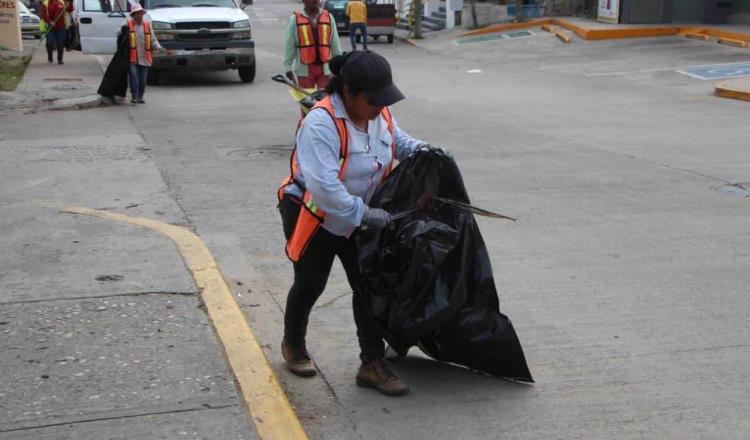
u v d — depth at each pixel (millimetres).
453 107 15172
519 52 25531
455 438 3984
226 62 18219
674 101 16078
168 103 15766
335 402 4324
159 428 3760
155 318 4945
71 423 3785
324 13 10742
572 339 5137
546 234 7383
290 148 11250
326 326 5344
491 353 4426
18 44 26719
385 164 4160
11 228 6828
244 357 4461
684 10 27500
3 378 4184
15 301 5176
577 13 30812
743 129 12812
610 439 3980
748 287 6062
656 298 5844
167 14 18109
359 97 3873
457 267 4184
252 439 3705
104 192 8750
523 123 13359
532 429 4066
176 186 9078
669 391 4461
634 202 8484
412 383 4551
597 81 19375
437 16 34625
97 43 20891
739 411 4250
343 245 4258
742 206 8336
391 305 4133
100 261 5949
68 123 13375
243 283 6113
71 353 4465
